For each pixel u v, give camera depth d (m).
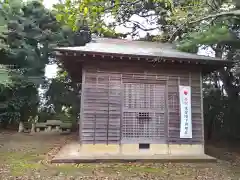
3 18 16.73
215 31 9.53
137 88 9.71
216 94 16.84
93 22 5.13
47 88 20.67
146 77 9.79
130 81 9.67
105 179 6.68
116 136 9.31
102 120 9.29
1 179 6.55
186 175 7.26
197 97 10.08
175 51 11.04
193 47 10.98
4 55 17.55
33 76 18.92
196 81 10.15
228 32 9.73
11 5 17.61
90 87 9.37
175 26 7.11
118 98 9.52
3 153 10.31
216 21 8.91
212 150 12.99
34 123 18.16
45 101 20.81
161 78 9.88
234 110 15.93
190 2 7.14
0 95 17.55
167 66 9.98
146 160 8.76
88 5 4.77
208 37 9.66
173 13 6.87
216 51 13.81
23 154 10.16
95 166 8.09
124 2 5.15
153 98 9.78
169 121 9.74
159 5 13.20
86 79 9.38
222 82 16.56
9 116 18.42
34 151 10.88
